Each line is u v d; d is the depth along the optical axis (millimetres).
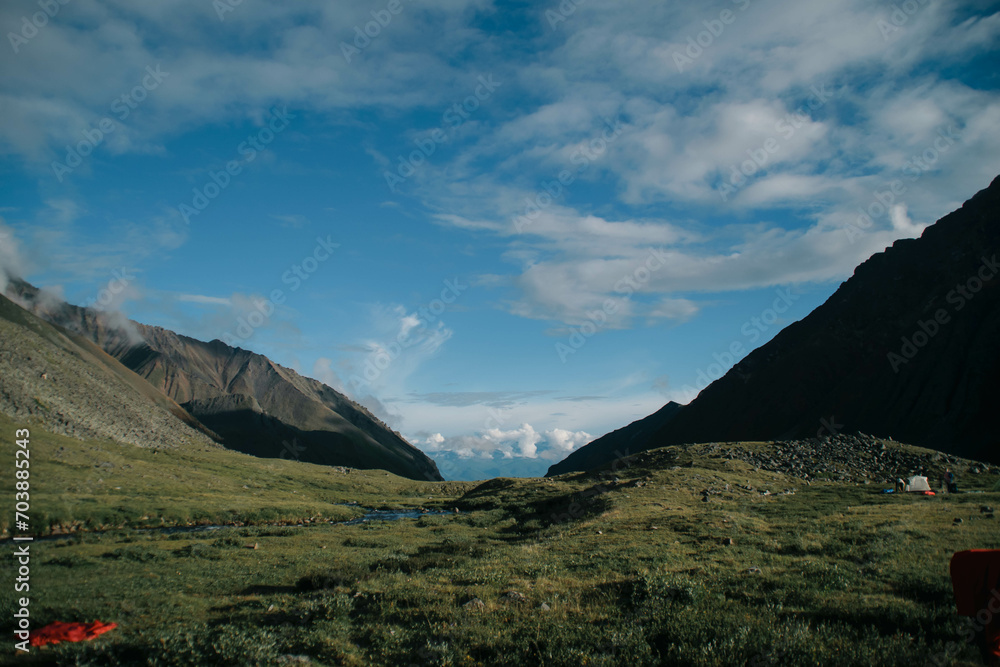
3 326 134875
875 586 14375
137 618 17672
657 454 73500
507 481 91688
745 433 190750
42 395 112062
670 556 21062
